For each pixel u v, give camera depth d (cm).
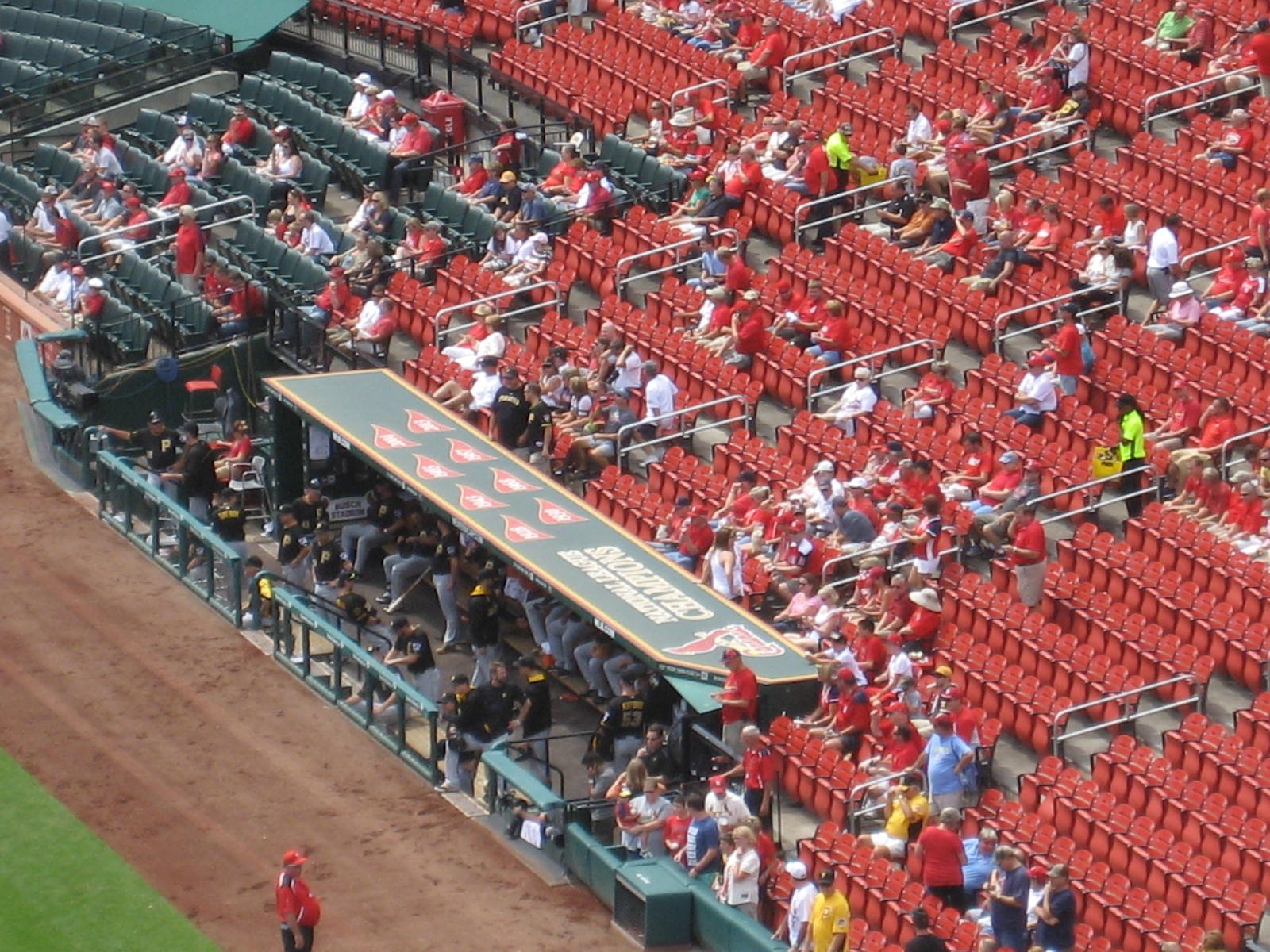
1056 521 7056
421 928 6106
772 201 8550
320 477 8019
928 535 6781
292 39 10550
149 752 6888
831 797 6272
